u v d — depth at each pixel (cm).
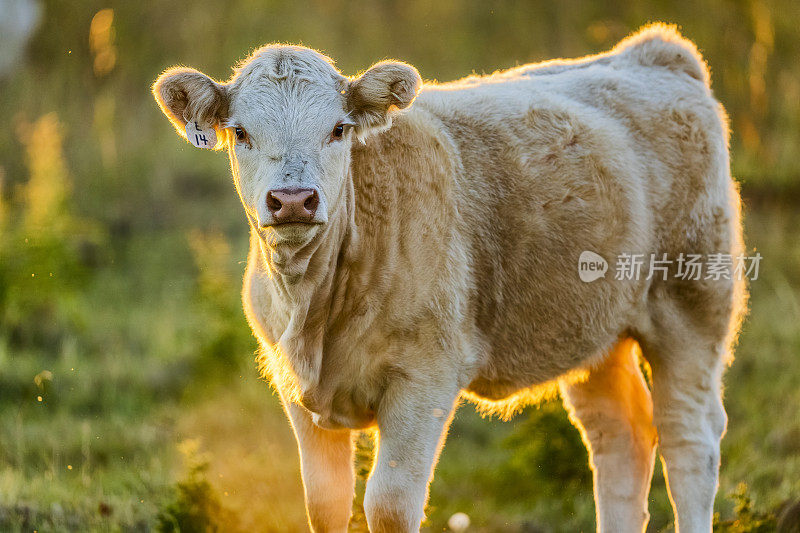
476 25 2969
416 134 820
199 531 948
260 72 754
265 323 823
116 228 2439
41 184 2150
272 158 726
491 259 839
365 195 786
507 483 1209
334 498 841
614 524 953
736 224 967
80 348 1747
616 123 912
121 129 2820
